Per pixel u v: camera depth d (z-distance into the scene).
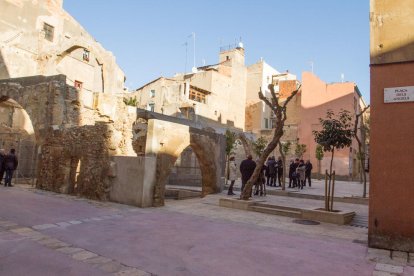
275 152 42.91
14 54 24.72
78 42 27.00
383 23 7.65
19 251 6.52
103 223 9.28
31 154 22.94
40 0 28.27
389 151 7.36
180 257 6.42
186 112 38.66
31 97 17.73
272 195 17.89
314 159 40.09
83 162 14.52
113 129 13.79
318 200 16.17
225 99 46.38
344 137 13.53
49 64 26.22
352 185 27.34
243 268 5.90
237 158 38.81
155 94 42.56
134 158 12.80
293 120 43.75
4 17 25.53
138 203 12.34
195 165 23.36
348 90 40.12
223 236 8.20
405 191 7.16
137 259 6.24
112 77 29.39
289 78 51.38
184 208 12.63
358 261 6.45
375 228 7.40
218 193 17.98
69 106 17.48
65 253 6.50
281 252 6.94
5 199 12.44
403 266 6.18
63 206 11.73
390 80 7.47
